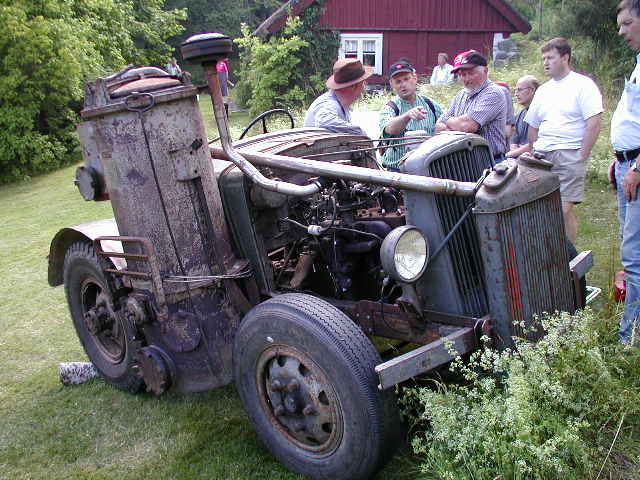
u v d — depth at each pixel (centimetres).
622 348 283
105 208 927
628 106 311
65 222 853
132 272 308
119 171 293
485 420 225
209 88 287
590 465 225
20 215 953
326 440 253
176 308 303
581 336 259
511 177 251
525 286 258
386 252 242
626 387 259
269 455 285
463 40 1798
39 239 767
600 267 447
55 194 1126
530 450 216
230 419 320
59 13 1524
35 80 1442
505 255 249
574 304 296
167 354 316
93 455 299
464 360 279
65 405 354
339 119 408
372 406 232
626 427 250
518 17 1738
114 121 286
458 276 271
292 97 1628
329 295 327
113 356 374
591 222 552
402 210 310
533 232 260
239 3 3762
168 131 287
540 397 243
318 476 257
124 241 310
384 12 1780
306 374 255
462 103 446
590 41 1202
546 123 436
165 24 2175
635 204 304
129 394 362
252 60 1717
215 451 292
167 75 305
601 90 1005
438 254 265
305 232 321
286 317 252
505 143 438
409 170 268
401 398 270
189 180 295
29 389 378
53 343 446
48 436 321
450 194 251
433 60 1825
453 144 276
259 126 1230
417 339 274
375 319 287
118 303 330
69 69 1452
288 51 1666
